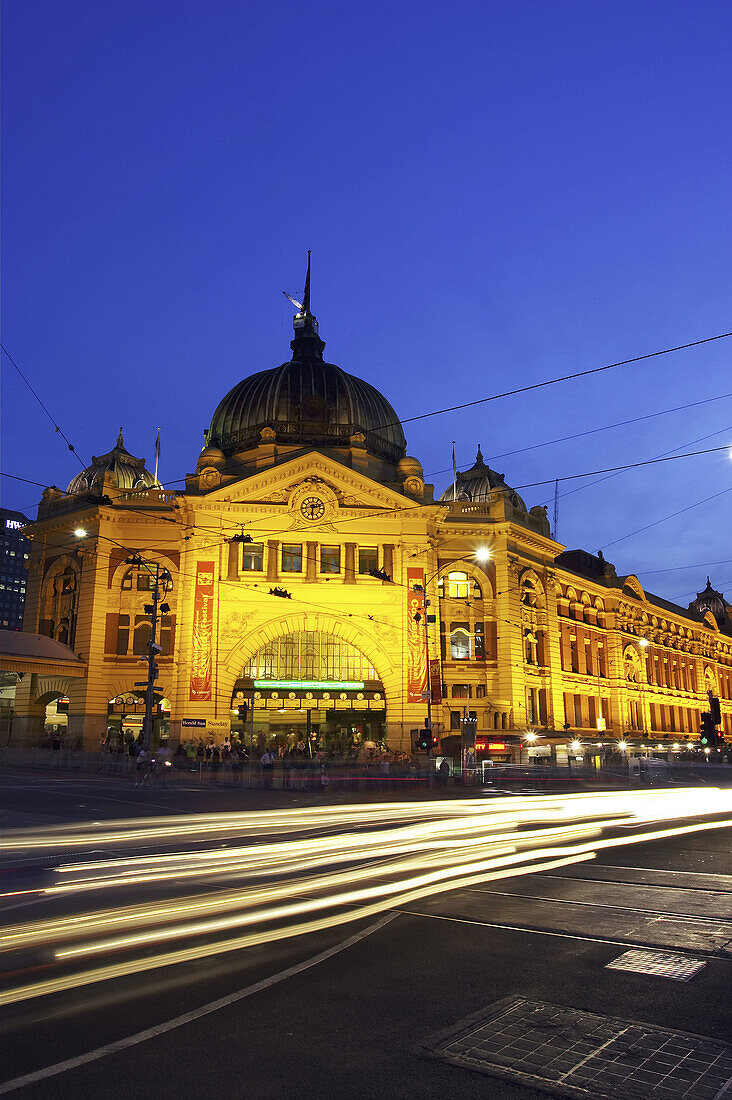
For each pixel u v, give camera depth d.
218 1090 5.02
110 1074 5.22
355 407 59.69
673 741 66.88
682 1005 6.59
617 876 12.37
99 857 13.39
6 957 7.68
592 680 66.25
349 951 8.09
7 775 38.88
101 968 7.39
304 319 67.12
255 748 47.97
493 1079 5.20
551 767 42.59
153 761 36.62
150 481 65.12
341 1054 5.58
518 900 10.55
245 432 58.62
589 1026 6.11
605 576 72.19
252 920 9.27
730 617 107.81
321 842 15.62
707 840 16.86
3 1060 5.41
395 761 43.31
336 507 51.44
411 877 12.16
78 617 51.31
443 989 6.96
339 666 50.53
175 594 51.19
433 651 50.50
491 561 55.66
